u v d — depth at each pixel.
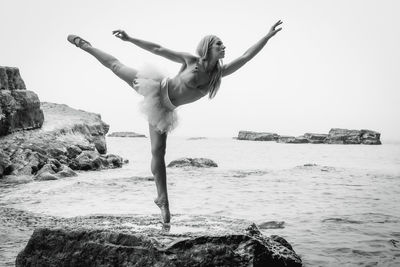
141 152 49.06
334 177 23.86
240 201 14.77
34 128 25.41
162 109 6.84
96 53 7.14
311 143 94.06
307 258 7.88
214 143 92.50
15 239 8.80
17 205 13.17
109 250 6.09
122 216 7.79
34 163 21.52
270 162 36.19
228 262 6.00
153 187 17.77
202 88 6.70
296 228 10.33
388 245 8.82
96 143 31.34
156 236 6.21
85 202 13.88
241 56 6.67
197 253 5.97
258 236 7.04
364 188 18.91
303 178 23.08
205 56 6.45
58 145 25.17
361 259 7.89
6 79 23.89
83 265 6.21
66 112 32.62
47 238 6.47
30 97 25.00
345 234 9.73
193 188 18.28
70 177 21.30
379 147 78.00
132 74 6.95
